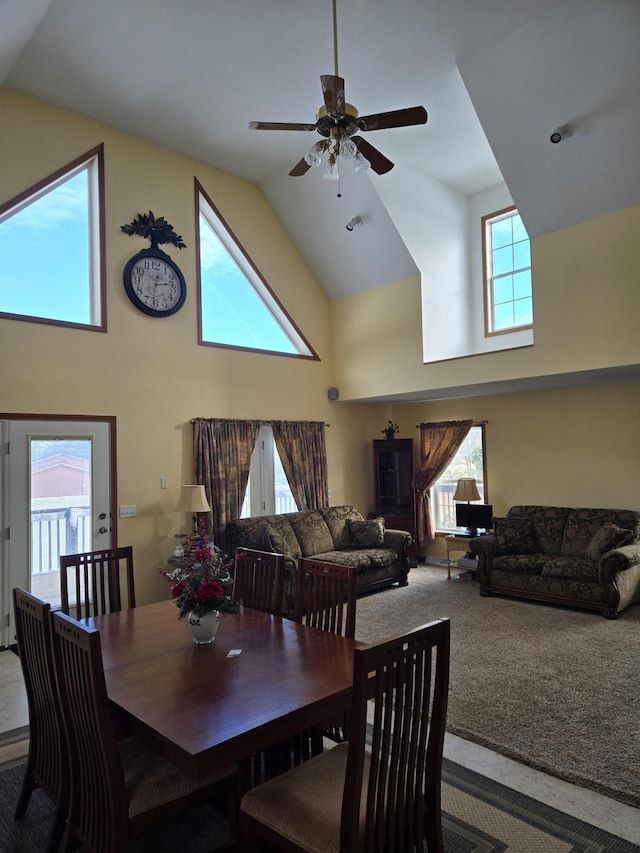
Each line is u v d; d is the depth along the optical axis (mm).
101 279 5277
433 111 5312
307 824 1649
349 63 4562
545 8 4023
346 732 2729
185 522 5742
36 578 4715
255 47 4340
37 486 4766
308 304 7281
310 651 2434
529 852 2090
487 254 7160
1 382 4594
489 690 3498
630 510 5922
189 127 5504
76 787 2016
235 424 6203
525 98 4641
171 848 2176
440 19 4094
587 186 4863
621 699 3340
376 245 6551
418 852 1745
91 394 5133
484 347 7125
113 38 4227
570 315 5160
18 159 4844
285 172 6465
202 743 1647
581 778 2541
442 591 6094
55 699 2072
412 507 7625
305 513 6441
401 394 6824
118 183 5473
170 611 3180
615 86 4309
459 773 2629
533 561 5523
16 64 4523
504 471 7027
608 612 4938
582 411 6352
